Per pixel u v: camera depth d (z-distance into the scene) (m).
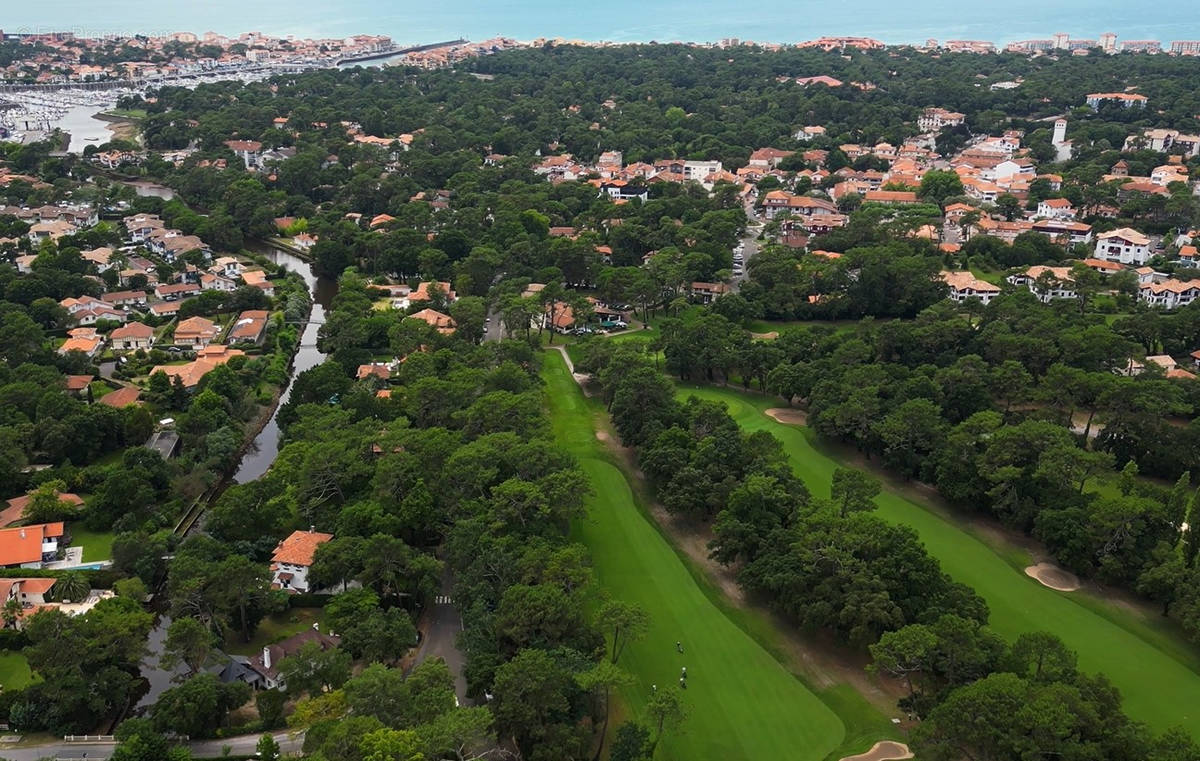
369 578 129.00
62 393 183.38
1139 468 170.12
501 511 135.00
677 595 136.00
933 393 182.12
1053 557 145.00
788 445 183.75
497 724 101.06
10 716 108.06
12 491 162.75
